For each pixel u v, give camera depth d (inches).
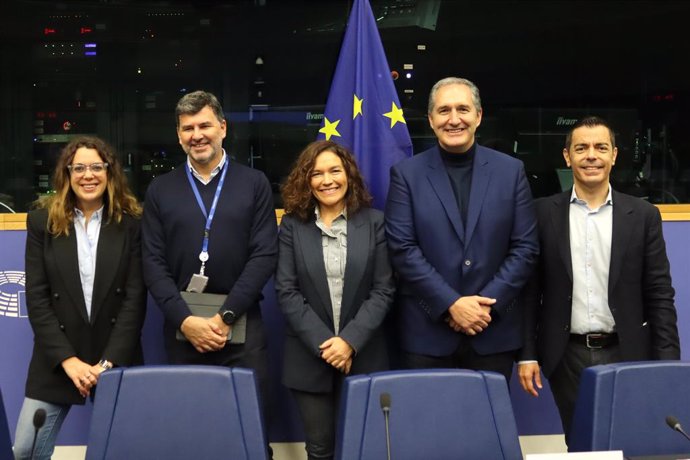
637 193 175.3
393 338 101.7
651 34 183.6
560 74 180.2
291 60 179.0
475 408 66.1
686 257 109.0
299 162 94.7
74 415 109.7
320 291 90.9
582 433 68.1
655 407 67.6
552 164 178.1
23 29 175.5
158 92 180.4
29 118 176.6
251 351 92.4
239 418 66.5
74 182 91.0
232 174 94.7
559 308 92.0
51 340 89.7
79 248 92.7
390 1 180.1
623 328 89.9
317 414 91.3
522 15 178.9
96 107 177.5
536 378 95.3
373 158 106.4
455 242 89.6
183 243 91.4
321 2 177.2
